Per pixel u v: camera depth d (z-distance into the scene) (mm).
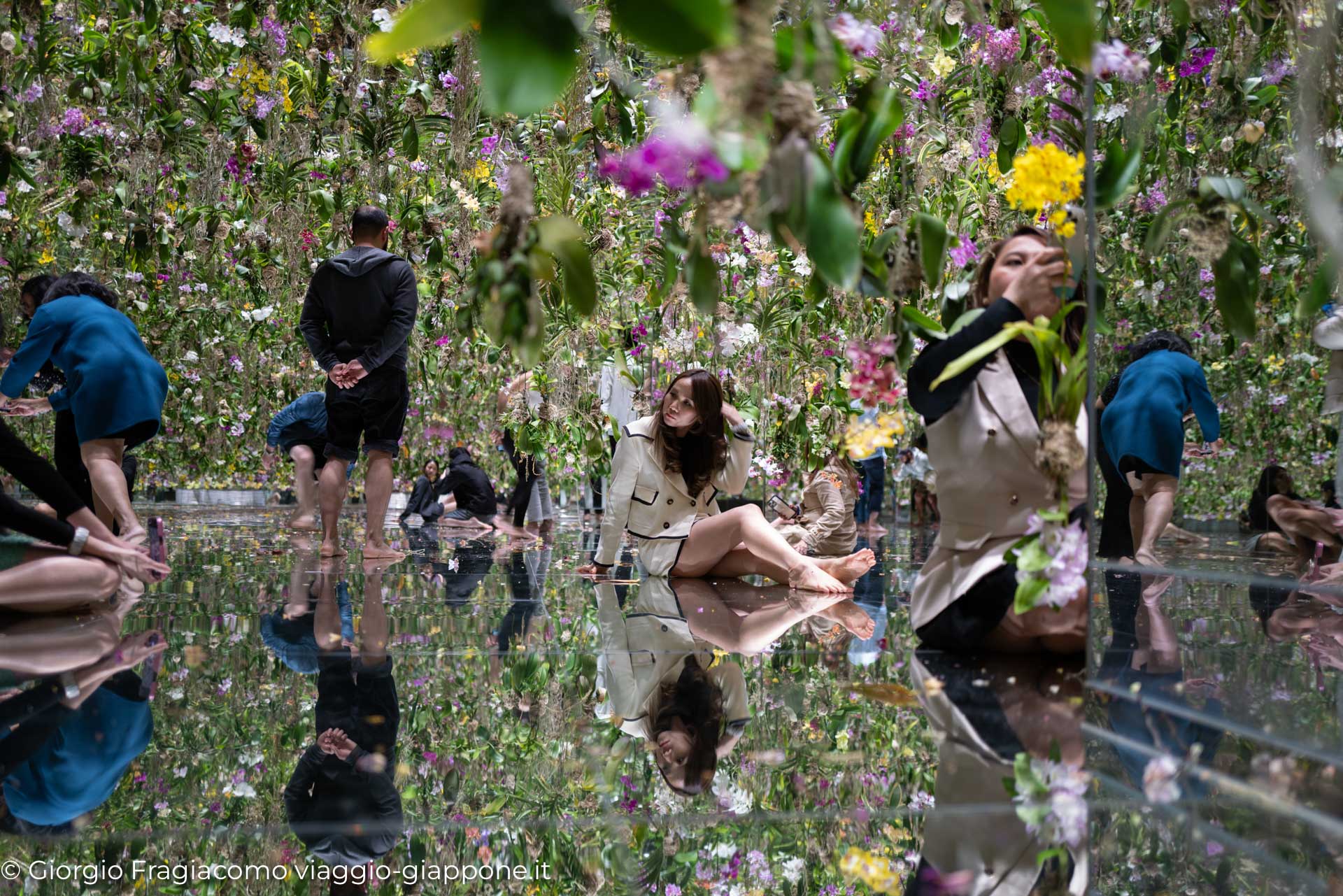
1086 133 1771
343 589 3559
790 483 5957
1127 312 2295
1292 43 2186
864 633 2629
